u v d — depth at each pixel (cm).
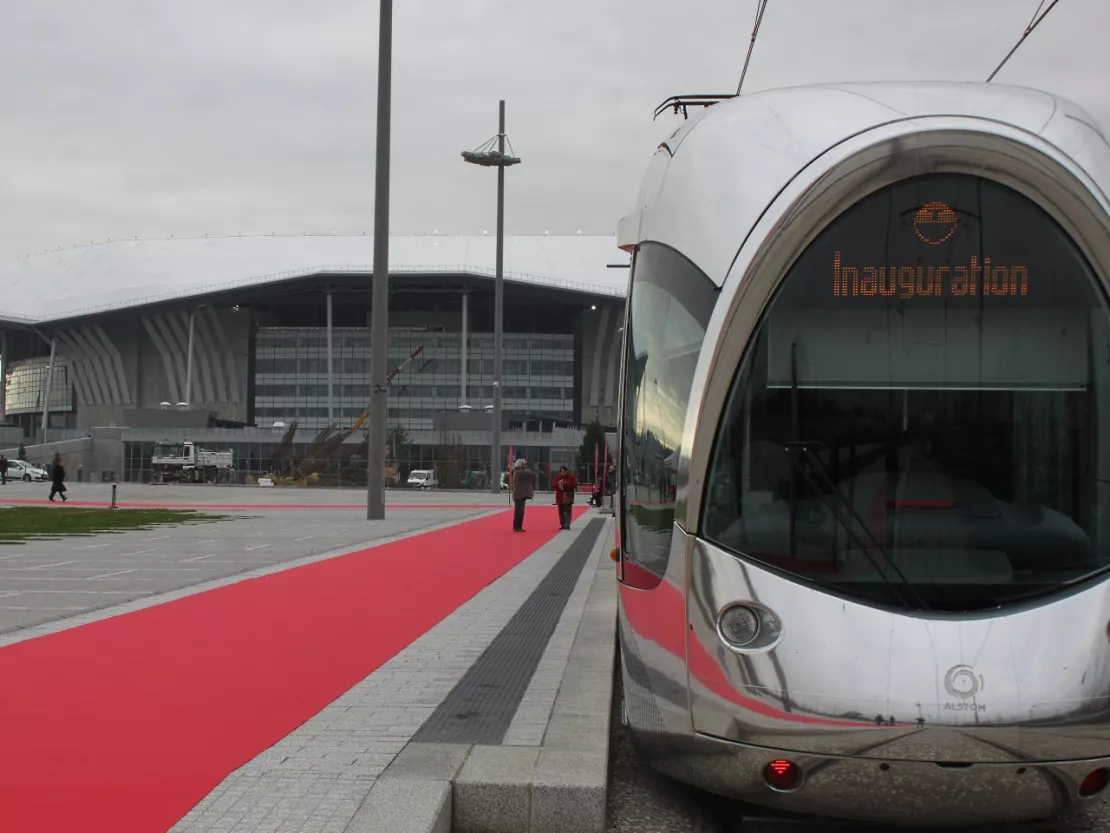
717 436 424
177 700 588
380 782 419
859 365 423
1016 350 420
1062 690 377
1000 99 446
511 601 1059
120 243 13862
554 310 12812
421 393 11744
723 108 495
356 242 12825
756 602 404
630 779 497
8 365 15025
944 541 408
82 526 2394
